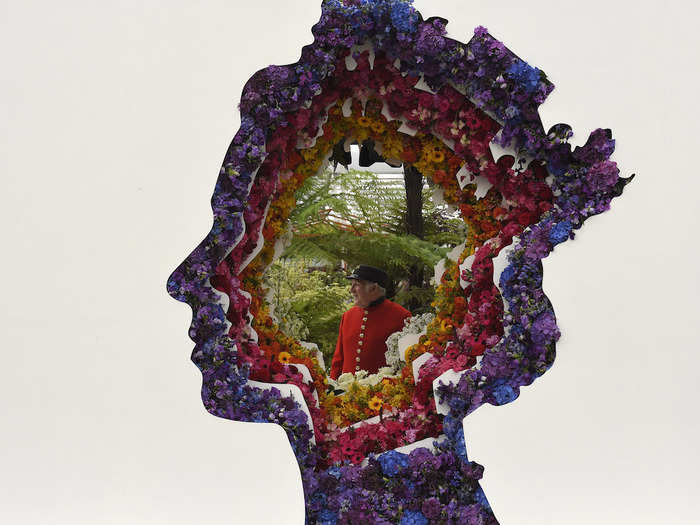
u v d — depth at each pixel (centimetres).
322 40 271
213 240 275
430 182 340
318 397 325
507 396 285
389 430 308
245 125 273
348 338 397
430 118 304
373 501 282
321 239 510
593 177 275
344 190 526
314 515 284
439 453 292
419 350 332
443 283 339
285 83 273
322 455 300
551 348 281
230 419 280
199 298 276
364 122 315
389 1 269
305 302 483
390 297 506
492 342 293
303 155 316
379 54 291
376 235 509
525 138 277
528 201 291
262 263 330
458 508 286
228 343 278
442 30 274
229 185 273
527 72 270
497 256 296
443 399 290
